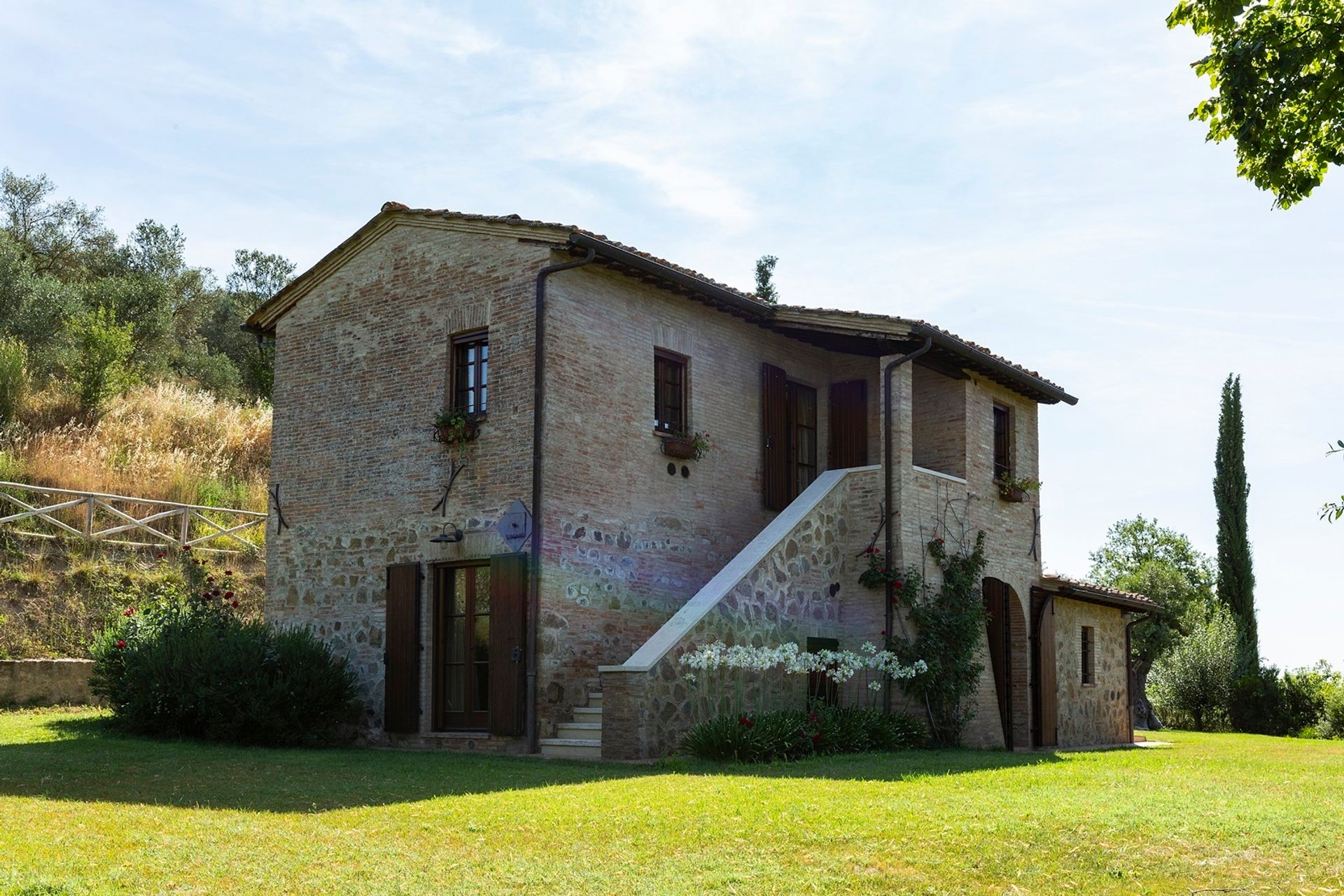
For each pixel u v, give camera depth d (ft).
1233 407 107.45
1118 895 17.98
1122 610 69.21
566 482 41.88
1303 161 27.94
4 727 42.63
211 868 18.79
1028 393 59.16
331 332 48.98
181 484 69.31
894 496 47.98
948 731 46.85
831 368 56.59
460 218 44.62
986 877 18.80
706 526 47.83
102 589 58.23
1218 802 26.40
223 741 41.42
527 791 27.14
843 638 47.83
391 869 18.97
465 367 44.93
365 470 46.78
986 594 54.95
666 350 46.98
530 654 40.04
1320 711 88.28
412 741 43.65
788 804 24.63
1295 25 26.35
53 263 118.01
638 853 20.30
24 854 19.25
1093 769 35.01
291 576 48.42
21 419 73.00
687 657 38.04
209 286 142.31
